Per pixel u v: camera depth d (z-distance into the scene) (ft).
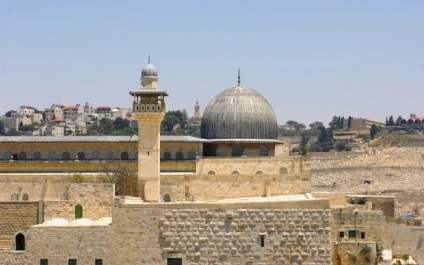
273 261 360.69
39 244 366.43
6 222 402.31
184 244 362.53
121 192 453.99
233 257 361.30
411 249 449.89
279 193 476.54
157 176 440.45
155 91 437.17
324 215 360.89
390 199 510.17
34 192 474.90
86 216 407.64
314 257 360.07
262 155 547.49
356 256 434.30
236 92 556.10
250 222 361.51
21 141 513.86
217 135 545.03
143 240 363.56
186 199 472.85
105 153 516.32
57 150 516.32
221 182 475.31
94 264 365.20
